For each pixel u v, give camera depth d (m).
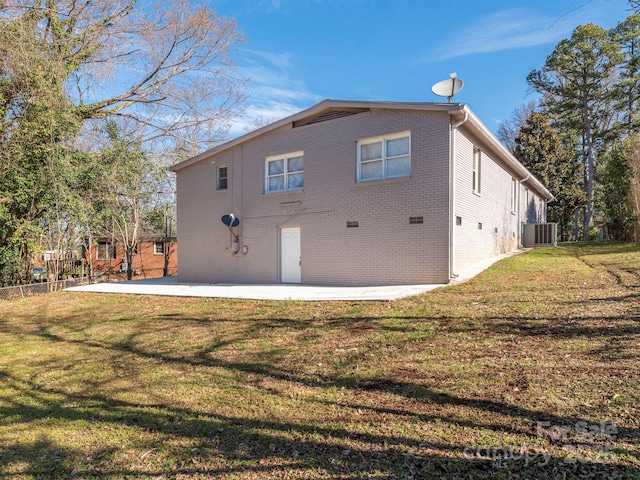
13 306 11.21
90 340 7.02
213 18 17.55
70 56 14.56
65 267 16.25
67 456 3.19
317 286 11.53
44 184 13.56
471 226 11.42
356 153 11.50
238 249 13.99
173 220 27.06
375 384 4.16
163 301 10.25
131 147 19.52
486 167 12.88
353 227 11.45
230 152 14.40
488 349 4.83
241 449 3.12
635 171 15.36
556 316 5.89
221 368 5.09
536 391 3.61
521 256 13.45
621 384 3.59
